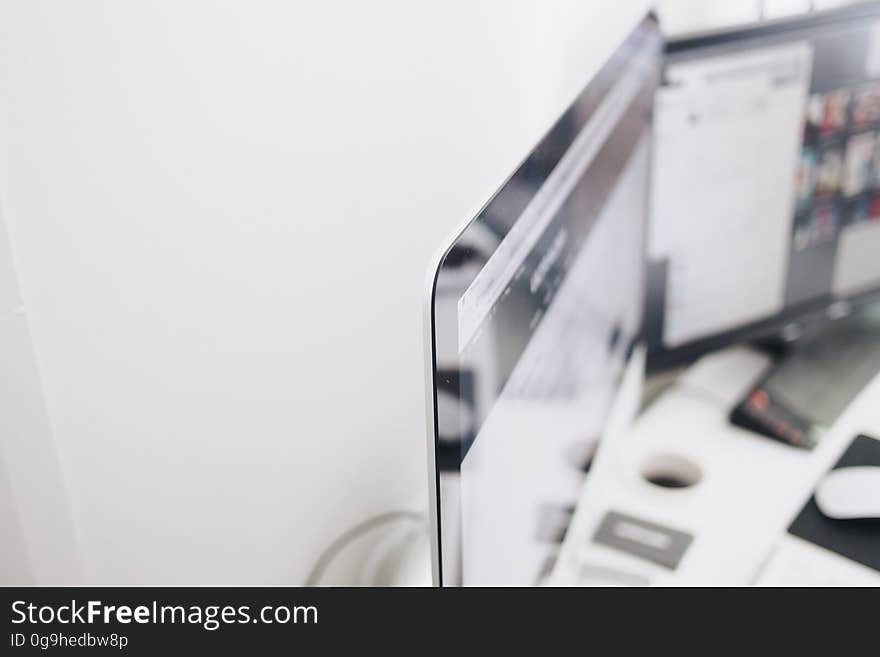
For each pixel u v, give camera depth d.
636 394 0.94
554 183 0.51
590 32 1.00
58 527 0.54
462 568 0.43
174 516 0.62
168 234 0.54
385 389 0.81
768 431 0.94
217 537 0.66
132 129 0.50
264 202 0.61
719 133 0.88
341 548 0.81
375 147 0.70
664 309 0.94
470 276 0.38
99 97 0.48
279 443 0.70
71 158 0.47
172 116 0.52
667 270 0.92
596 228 0.65
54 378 0.51
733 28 0.83
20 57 0.44
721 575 0.77
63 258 0.49
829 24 0.88
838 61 0.91
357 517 0.83
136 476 0.58
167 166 0.53
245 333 0.63
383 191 0.73
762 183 0.93
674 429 0.96
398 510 0.89
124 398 0.55
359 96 0.67
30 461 0.51
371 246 0.73
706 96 0.85
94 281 0.51
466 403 0.40
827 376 1.02
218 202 0.57
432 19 0.72
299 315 0.67
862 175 0.99
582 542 0.77
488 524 0.47
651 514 0.84
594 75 0.59
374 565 0.83
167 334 0.56
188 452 0.61
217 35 0.53
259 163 0.59
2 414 0.48
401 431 0.85
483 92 0.83
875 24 0.90
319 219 0.66
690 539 0.81
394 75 0.70
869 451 0.90
